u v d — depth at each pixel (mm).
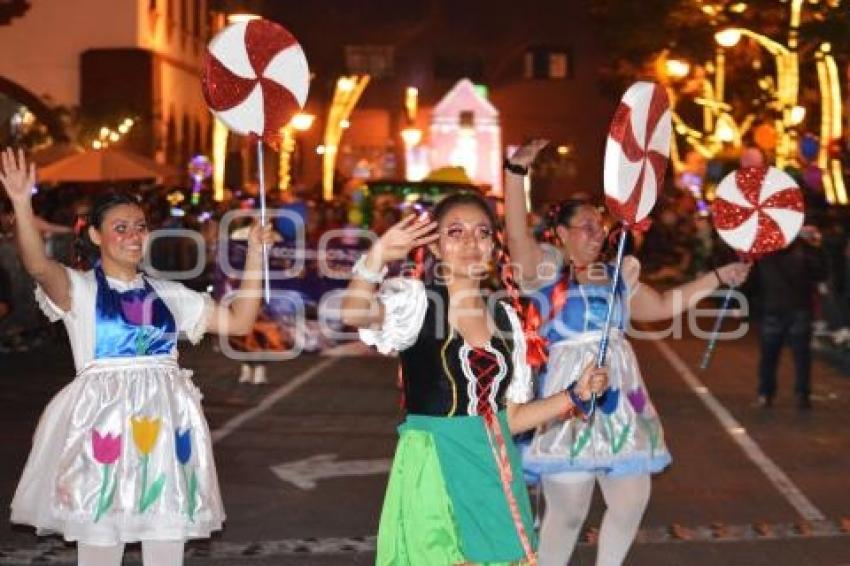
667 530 11148
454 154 74312
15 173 7227
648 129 7352
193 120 53188
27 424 16656
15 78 45281
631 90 7207
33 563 10094
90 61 45219
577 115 77125
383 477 13352
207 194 34906
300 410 17766
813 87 42312
